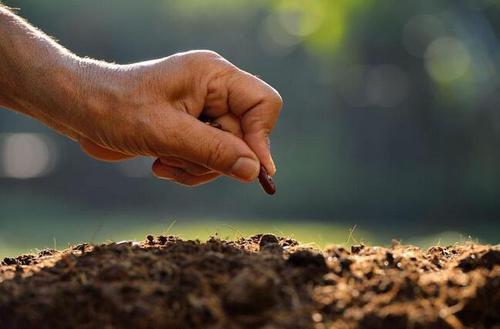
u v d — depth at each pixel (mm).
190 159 2619
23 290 2023
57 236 15242
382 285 2020
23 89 2736
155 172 2850
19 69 2701
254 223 20703
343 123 27344
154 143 2604
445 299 1975
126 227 17906
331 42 25703
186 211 27406
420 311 1903
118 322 1896
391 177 26000
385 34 25734
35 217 22812
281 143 27938
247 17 30047
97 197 28641
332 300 1955
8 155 32094
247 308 1899
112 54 31797
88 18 31016
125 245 2430
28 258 2537
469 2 24047
